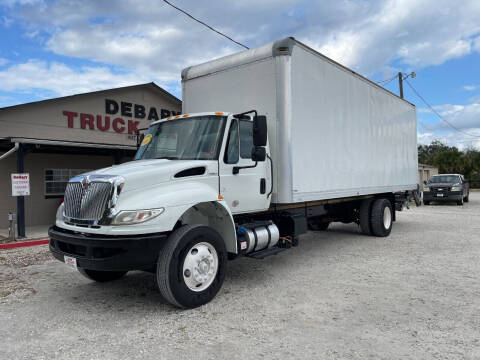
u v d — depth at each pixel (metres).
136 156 5.85
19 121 12.31
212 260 4.77
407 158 11.30
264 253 5.75
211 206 5.13
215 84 6.74
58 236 4.50
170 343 3.61
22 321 4.23
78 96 13.69
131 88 15.38
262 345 3.53
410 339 3.61
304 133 6.32
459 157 44.41
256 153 5.16
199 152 5.27
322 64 6.92
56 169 13.44
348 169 7.86
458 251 7.70
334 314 4.29
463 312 4.30
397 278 5.74
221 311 4.45
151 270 4.96
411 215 15.03
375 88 9.19
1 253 8.18
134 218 4.13
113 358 3.31
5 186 12.33
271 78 5.97
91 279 5.60
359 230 11.02
